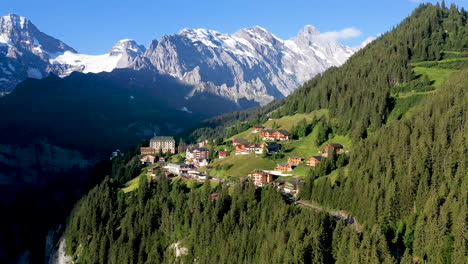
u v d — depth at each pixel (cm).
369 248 13362
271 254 15550
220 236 17975
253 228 17525
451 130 18162
